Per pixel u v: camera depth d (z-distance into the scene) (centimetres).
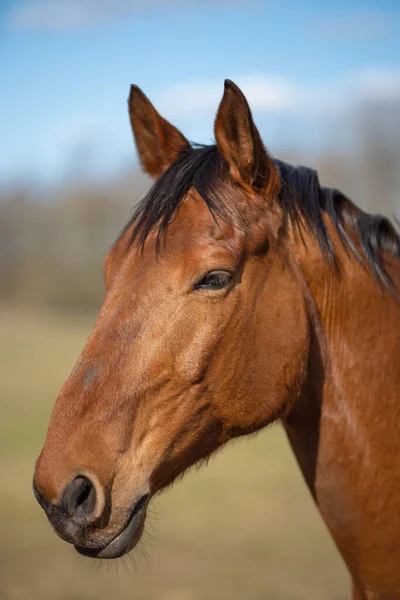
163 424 224
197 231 227
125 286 227
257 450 1212
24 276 3866
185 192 235
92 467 211
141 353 221
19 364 2091
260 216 239
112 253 246
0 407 1459
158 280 224
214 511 840
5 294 3828
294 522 793
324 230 250
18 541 750
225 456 1165
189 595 580
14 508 861
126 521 215
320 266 248
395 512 240
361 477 243
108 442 215
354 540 245
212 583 610
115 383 219
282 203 249
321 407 247
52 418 216
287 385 238
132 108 281
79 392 217
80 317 3391
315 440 249
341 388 247
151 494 226
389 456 242
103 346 221
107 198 3831
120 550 214
